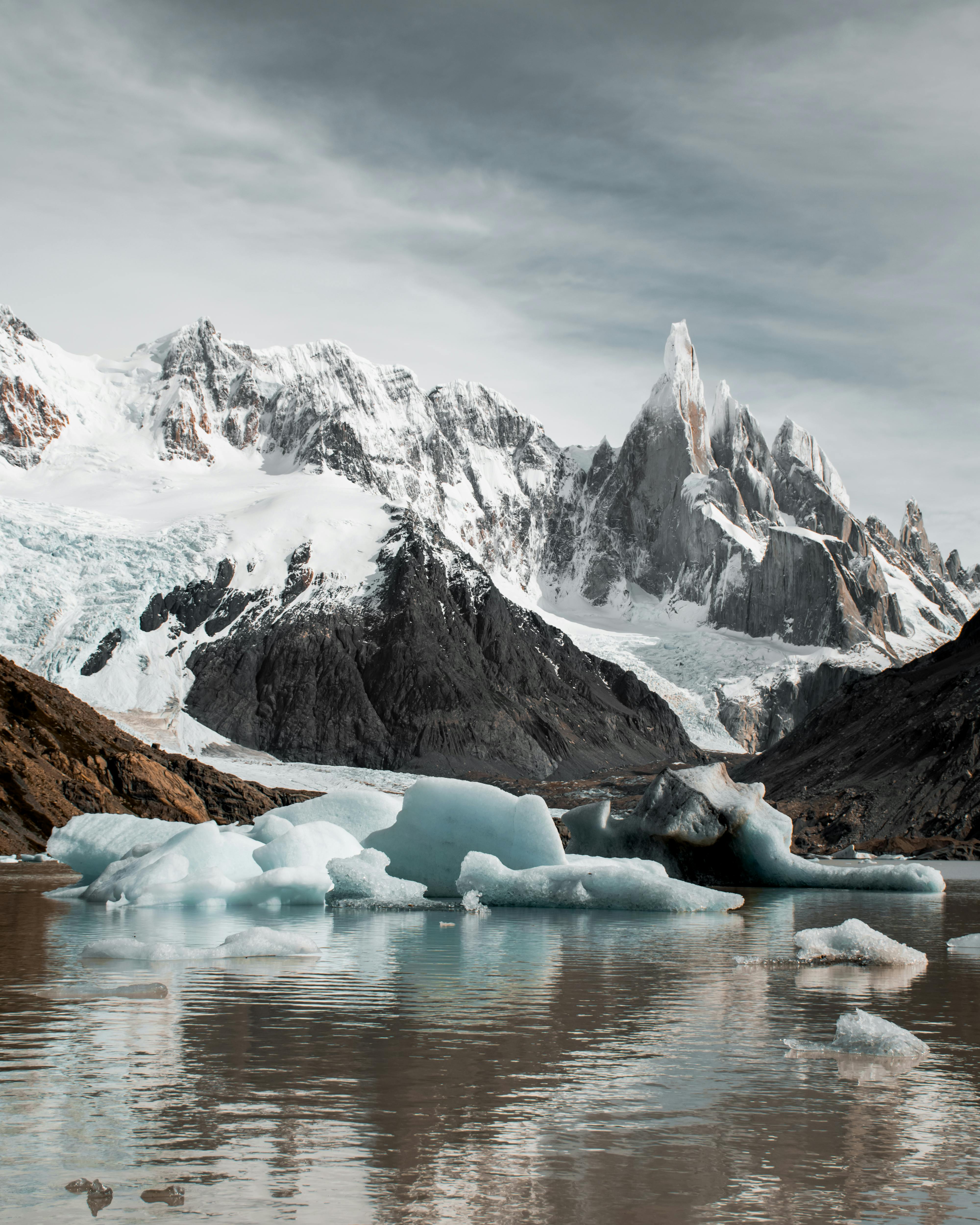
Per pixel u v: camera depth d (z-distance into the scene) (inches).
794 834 3238.2
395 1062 464.1
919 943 962.1
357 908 1246.9
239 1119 380.8
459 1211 299.4
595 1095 413.4
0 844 2309.3
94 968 737.0
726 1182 322.3
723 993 652.7
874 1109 398.9
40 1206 302.5
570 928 1048.8
